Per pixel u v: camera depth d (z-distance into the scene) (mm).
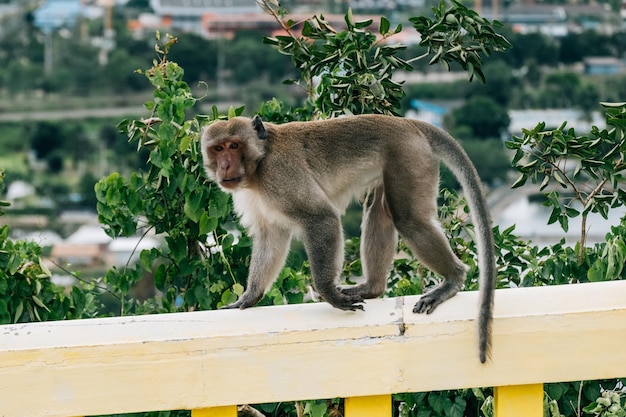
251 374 5188
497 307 5371
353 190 7348
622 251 7238
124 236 8180
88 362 5094
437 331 5273
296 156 7199
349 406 5320
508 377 5309
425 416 6855
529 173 7867
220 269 8102
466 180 6887
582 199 7824
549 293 5523
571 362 5309
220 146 7199
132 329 5230
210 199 7867
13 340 5137
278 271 7191
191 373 5156
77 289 8023
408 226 7031
